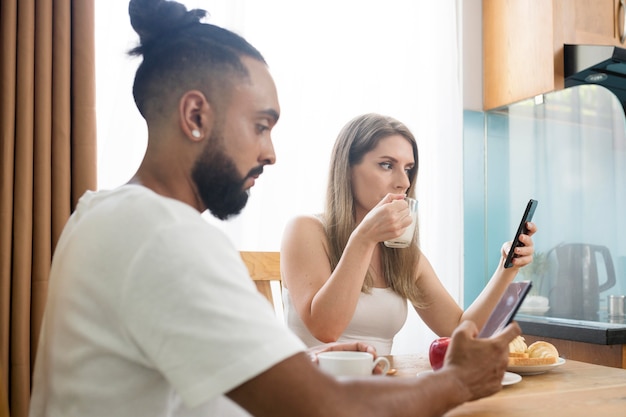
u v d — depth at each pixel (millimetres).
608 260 2129
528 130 2508
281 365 555
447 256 2539
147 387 628
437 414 639
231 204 739
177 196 711
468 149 2689
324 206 1652
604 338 1934
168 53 702
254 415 573
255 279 1636
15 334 1655
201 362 547
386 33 2490
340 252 1574
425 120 2555
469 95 2713
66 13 1774
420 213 2527
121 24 1998
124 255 594
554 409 892
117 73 1984
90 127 1795
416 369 1160
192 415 678
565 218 2324
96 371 625
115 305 590
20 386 1645
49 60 1748
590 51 2277
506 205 2604
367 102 2434
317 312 1369
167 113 700
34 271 1710
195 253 578
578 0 2443
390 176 1612
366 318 1517
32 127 1729
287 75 2281
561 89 2375
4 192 1665
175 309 558
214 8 2119
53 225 1746
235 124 701
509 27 2596
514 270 1514
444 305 1658
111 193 689
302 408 554
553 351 1229
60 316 656
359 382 604
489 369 701
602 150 2172
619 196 2084
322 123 2346
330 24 2381
